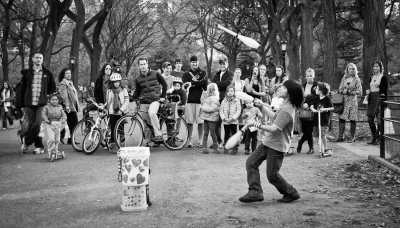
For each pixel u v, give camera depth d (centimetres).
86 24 3097
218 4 3681
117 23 3984
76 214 570
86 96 1238
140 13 4056
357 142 1273
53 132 1001
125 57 4188
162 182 756
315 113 1047
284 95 601
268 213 567
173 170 865
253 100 649
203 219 542
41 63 1119
